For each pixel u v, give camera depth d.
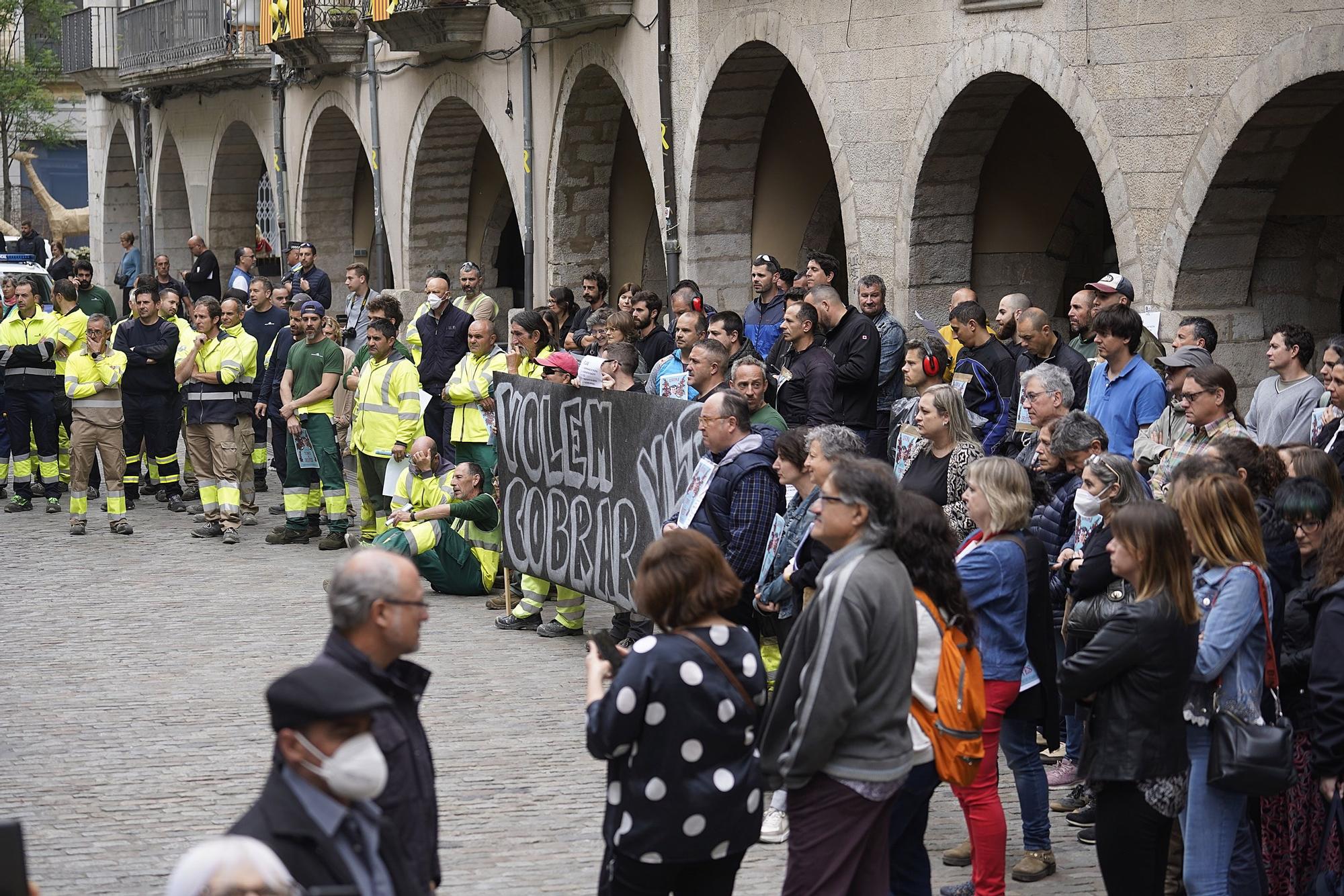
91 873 6.61
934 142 13.56
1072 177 14.44
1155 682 5.37
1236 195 11.02
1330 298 11.70
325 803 3.83
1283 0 10.31
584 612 11.24
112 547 14.47
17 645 10.74
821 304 10.83
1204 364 8.09
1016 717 6.49
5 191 38.75
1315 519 5.96
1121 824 5.46
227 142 29.31
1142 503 5.45
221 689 9.56
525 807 7.46
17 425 16.56
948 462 7.64
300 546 14.48
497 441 11.22
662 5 16.72
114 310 20.09
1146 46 11.36
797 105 16.88
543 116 19.48
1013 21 12.55
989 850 6.12
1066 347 9.79
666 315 17.84
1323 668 5.58
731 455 7.91
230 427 14.67
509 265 24.05
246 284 21.64
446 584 12.27
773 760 5.14
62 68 37.22
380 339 13.27
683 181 16.94
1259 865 5.81
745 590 7.86
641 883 4.98
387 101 23.39
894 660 5.07
